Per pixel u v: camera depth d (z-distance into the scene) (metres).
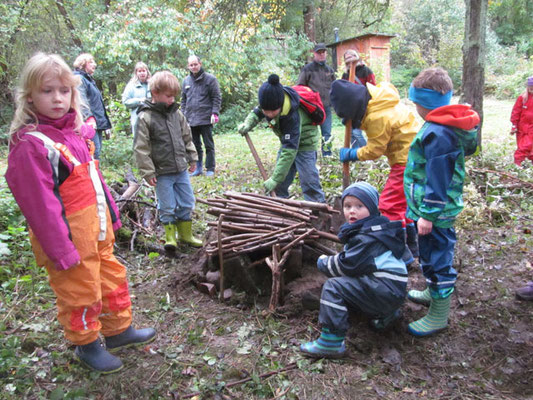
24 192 1.99
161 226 4.65
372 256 2.54
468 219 4.63
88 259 2.22
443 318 2.80
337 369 2.54
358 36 12.25
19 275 3.46
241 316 3.05
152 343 2.75
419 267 3.63
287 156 3.72
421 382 2.47
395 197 3.44
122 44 11.24
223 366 2.53
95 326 2.36
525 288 3.19
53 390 2.32
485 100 18.34
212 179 6.62
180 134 3.93
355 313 2.95
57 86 2.05
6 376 2.41
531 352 2.67
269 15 9.33
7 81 11.03
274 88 3.54
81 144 2.28
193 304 3.21
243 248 3.17
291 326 2.92
